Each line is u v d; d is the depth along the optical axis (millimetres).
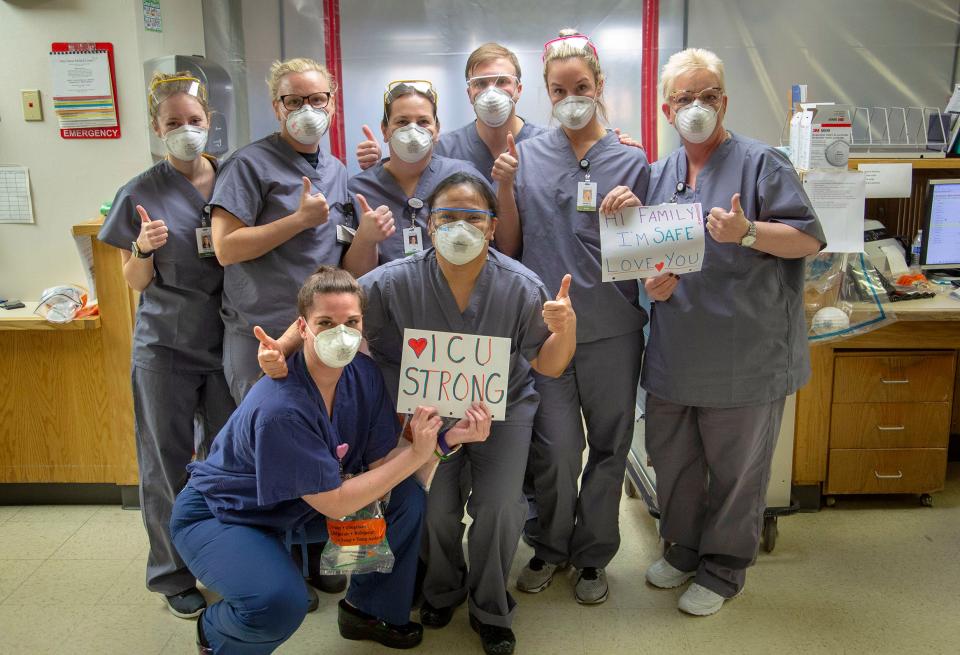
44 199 2828
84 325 2643
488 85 2270
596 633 2115
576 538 2283
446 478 1996
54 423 2793
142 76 2727
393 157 2168
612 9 3139
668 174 2107
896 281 2789
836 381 2668
